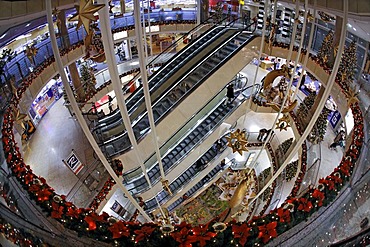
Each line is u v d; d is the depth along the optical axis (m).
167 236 5.64
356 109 10.53
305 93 17.95
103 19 3.76
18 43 15.81
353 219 6.22
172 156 14.86
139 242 5.65
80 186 11.66
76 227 6.03
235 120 15.50
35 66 13.86
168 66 15.98
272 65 20.62
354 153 8.08
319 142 13.65
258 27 16.11
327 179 6.91
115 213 12.99
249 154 19.00
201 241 5.47
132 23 19.55
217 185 19.94
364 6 7.52
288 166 14.71
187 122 14.10
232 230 5.68
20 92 11.81
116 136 13.26
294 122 14.88
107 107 19.70
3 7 7.64
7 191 6.88
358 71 13.17
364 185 6.76
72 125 14.97
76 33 16.48
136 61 22.39
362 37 12.66
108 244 5.95
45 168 12.84
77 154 12.91
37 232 5.80
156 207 15.22
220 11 18.78
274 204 13.48
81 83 17.62
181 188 15.91
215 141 15.14
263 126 18.27
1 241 5.02
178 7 22.72
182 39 18.25
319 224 6.43
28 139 14.23
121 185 5.50
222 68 13.92
